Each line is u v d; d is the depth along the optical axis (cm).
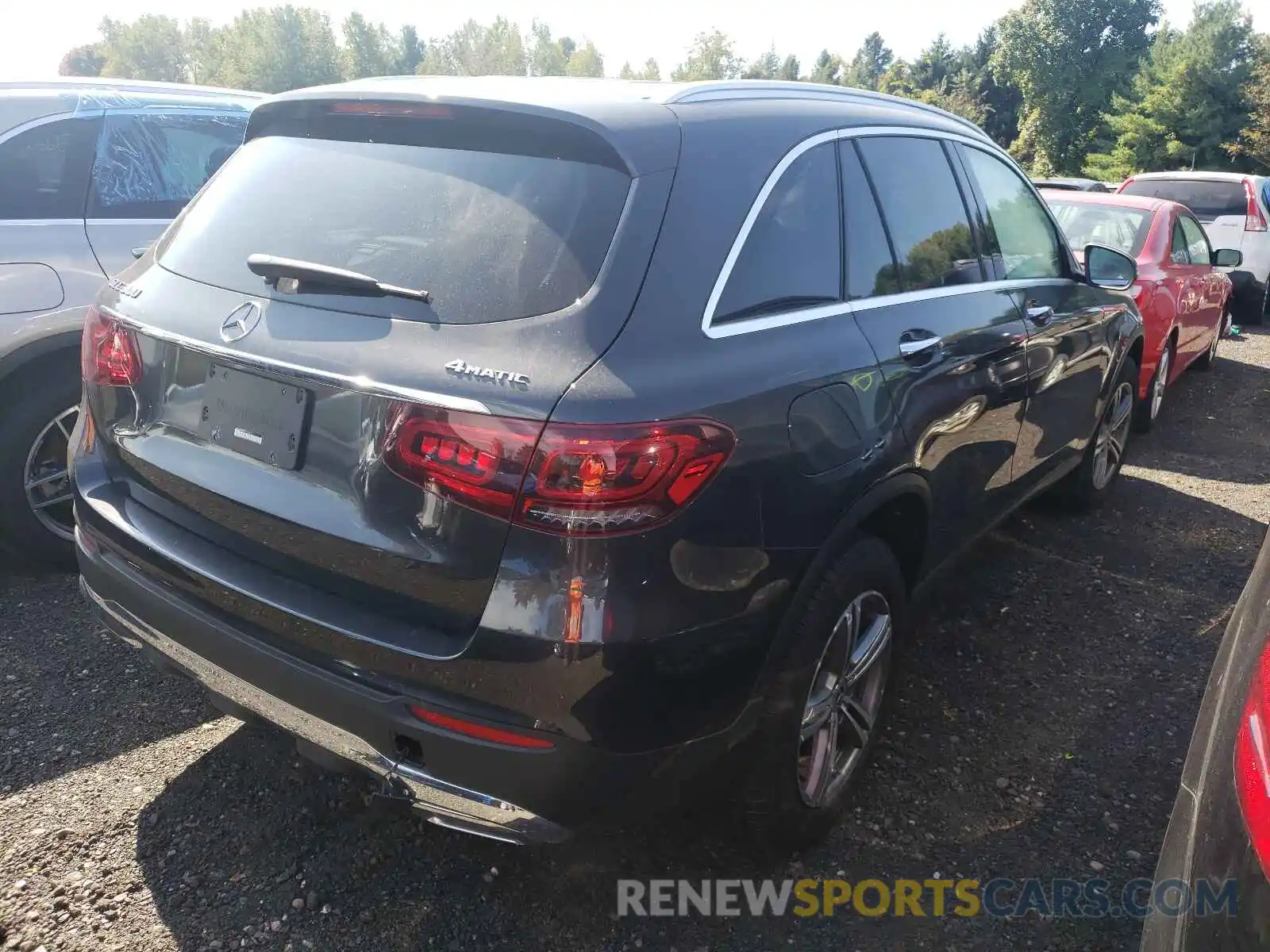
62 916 229
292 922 232
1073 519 507
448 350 192
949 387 288
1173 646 378
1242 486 576
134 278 258
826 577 234
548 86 240
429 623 194
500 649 183
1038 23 6512
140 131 419
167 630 232
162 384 237
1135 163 5381
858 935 236
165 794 272
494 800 191
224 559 222
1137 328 491
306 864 250
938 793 287
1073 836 272
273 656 210
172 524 236
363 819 267
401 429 189
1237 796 144
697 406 193
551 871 252
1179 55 5372
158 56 10975
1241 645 173
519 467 179
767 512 208
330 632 201
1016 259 373
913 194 305
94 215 394
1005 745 312
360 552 198
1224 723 160
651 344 195
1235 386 849
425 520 189
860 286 267
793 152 251
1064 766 302
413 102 229
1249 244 1155
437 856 255
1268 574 179
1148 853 266
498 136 222
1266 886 131
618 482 180
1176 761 306
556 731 184
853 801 282
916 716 325
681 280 206
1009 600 412
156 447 238
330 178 238
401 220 219
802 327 237
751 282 226
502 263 203
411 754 197
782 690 224
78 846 250
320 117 250
